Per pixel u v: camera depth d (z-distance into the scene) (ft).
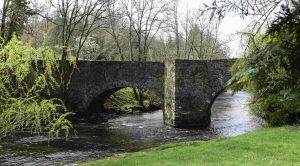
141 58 146.30
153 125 96.58
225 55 161.48
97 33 154.10
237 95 174.81
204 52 165.78
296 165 41.47
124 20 146.82
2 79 29.04
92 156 61.46
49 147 67.00
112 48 155.33
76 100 105.09
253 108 90.07
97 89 105.19
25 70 28.94
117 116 113.60
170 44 180.34
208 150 52.21
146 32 147.95
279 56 11.71
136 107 127.54
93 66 105.29
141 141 75.92
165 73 98.99
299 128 64.34
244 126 93.61
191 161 45.75
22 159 58.18
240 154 48.52
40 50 30.09
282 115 13.08
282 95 12.82
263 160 44.60
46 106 30.58
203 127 93.09
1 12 96.37
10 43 28.50
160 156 50.08
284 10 11.57
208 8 14.03
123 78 103.09
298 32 11.48
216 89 93.50
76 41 148.66
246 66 12.28
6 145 67.05
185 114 93.20
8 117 28.84
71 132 83.92
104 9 114.73
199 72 94.07
